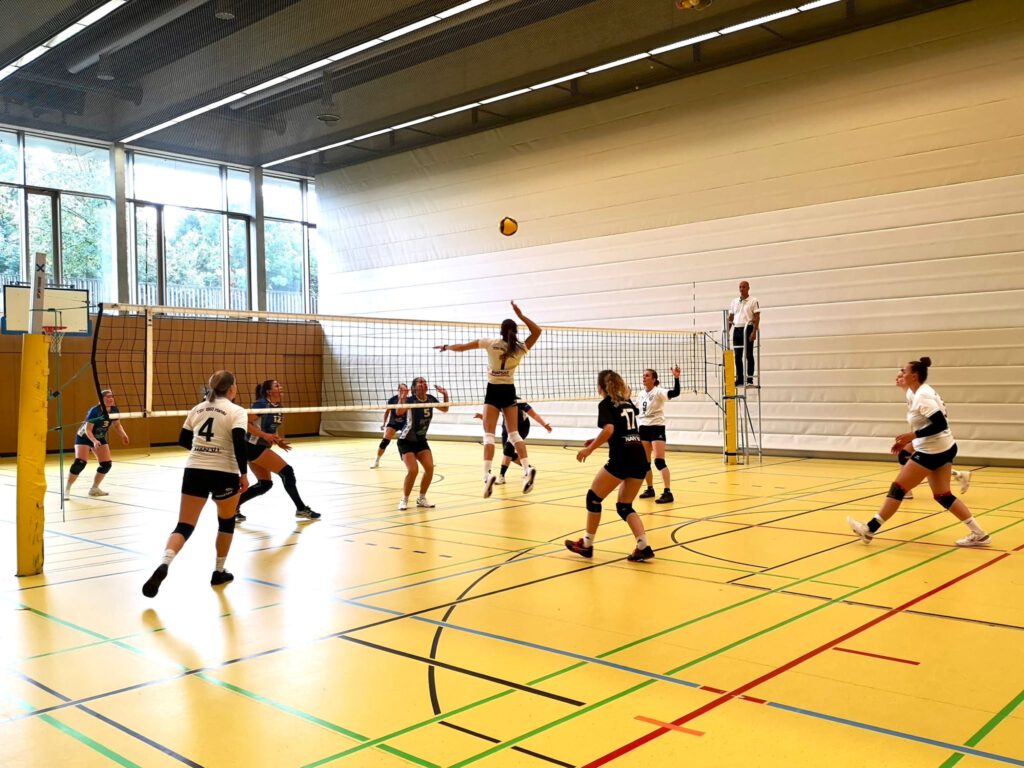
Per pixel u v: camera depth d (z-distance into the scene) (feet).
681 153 51.24
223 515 19.38
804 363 46.88
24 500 20.44
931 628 15.02
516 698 12.00
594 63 48.06
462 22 43.16
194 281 66.69
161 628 15.83
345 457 53.36
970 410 41.81
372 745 10.48
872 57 44.27
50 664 13.78
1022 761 9.73
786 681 12.50
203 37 44.37
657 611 16.47
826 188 45.93
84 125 58.08
